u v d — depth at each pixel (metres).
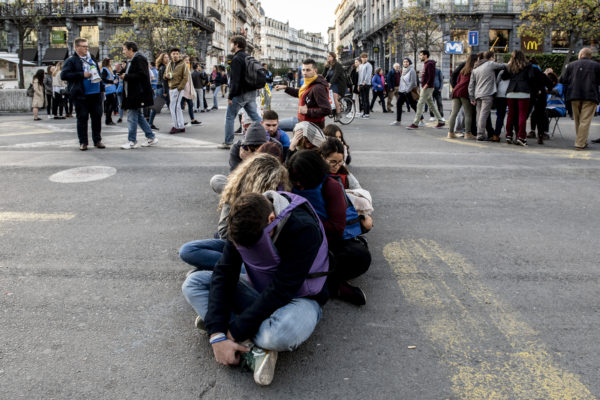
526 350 2.77
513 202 5.68
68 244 4.32
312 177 3.23
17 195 5.84
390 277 3.72
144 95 8.93
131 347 2.79
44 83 16.30
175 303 3.30
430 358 2.70
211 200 5.69
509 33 44.28
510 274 3.77
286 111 18.05
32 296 3.37
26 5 28.72
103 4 47.75
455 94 10.50
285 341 2.47
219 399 2.36
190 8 48.91
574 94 8.97
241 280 2.83
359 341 2.86
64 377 2.51
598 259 4.06
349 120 14.19
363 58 16.42
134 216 5.11
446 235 4.62
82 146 8.80
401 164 7.62
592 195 5.95
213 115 16.83
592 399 2.36
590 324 3.04
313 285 2.69
